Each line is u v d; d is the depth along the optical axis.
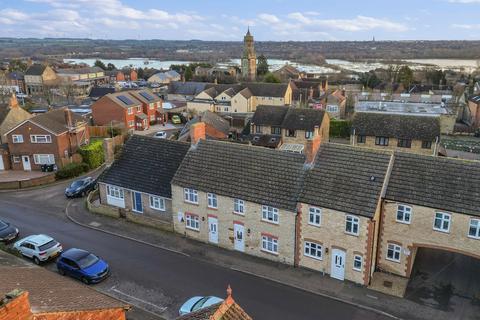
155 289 27.84
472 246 26.88
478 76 159.00
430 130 59.44
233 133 77.25
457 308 25.42
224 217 33.09
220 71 176.38
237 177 33.12
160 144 41.03
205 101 101.19
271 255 31.59
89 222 38.72
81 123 60.34
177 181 34.91
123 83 160.12
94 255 30.09
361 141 62.72
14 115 62.25
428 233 27.97
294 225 30.00
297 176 31.30
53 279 18.39
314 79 142.62
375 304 25.94
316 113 69.50
